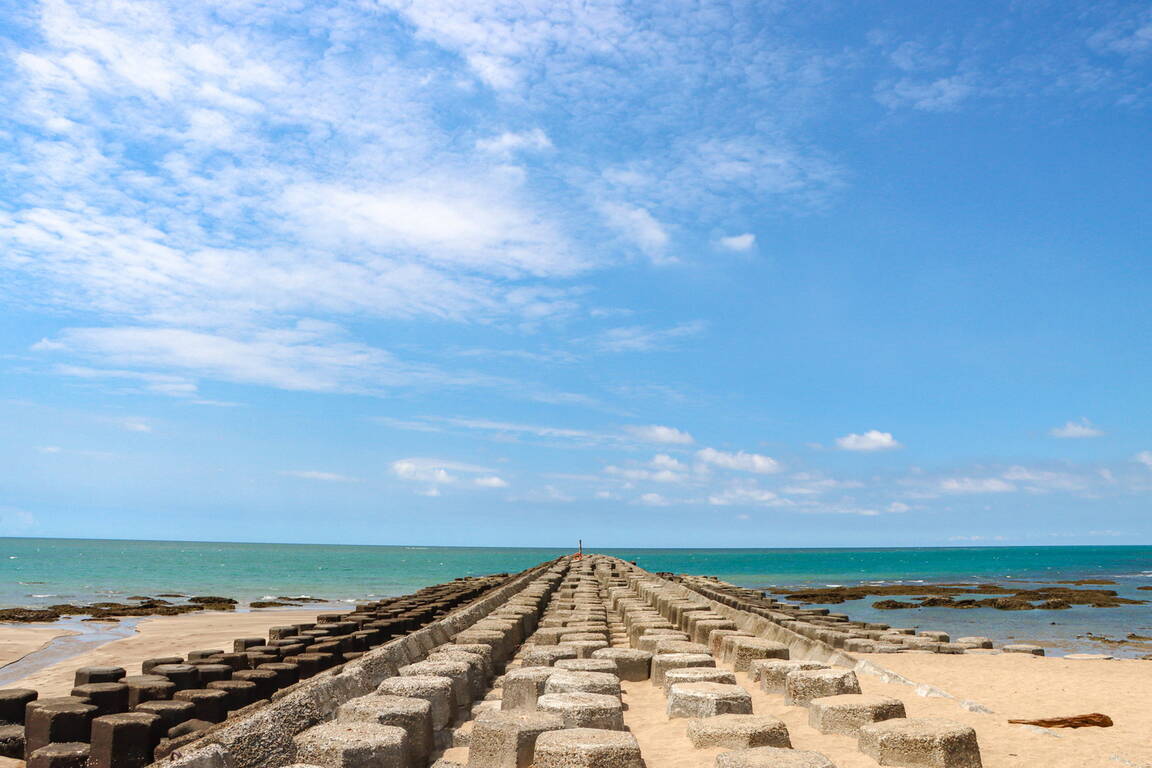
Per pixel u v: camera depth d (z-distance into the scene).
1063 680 13.41
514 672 9.88
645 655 12.67
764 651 13.18
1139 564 120.81
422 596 34.19
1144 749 8.24
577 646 13.33
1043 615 36.78
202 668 13.40
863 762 7.53
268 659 15.61
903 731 7.45
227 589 56.12
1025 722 9.66
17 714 11.28
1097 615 36.62
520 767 7.38
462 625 18.12
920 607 41.28
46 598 45.25
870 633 19.84
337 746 6.68
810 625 19.69
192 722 10.69
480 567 112.88
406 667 10.10
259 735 6.97
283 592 54.25
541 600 25.88
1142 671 14.59
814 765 6.42
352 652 17.28
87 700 10.89
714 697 9.11
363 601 46.88
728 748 7.85
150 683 12.06
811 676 9.96
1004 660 16.16
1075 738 8.73
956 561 148.75
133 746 9.77
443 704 8.98
